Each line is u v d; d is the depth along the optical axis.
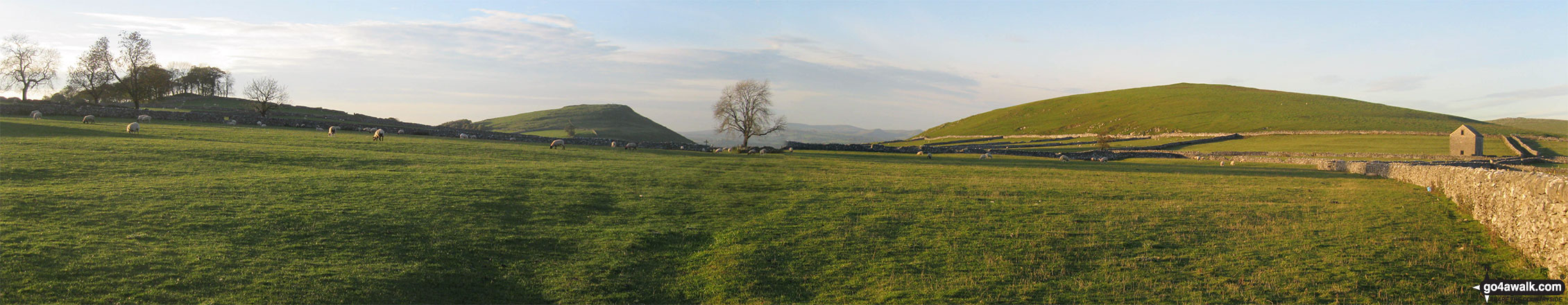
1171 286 14.36
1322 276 14.68
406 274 13.86
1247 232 19.20
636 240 17.66
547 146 54.56
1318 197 27.52
